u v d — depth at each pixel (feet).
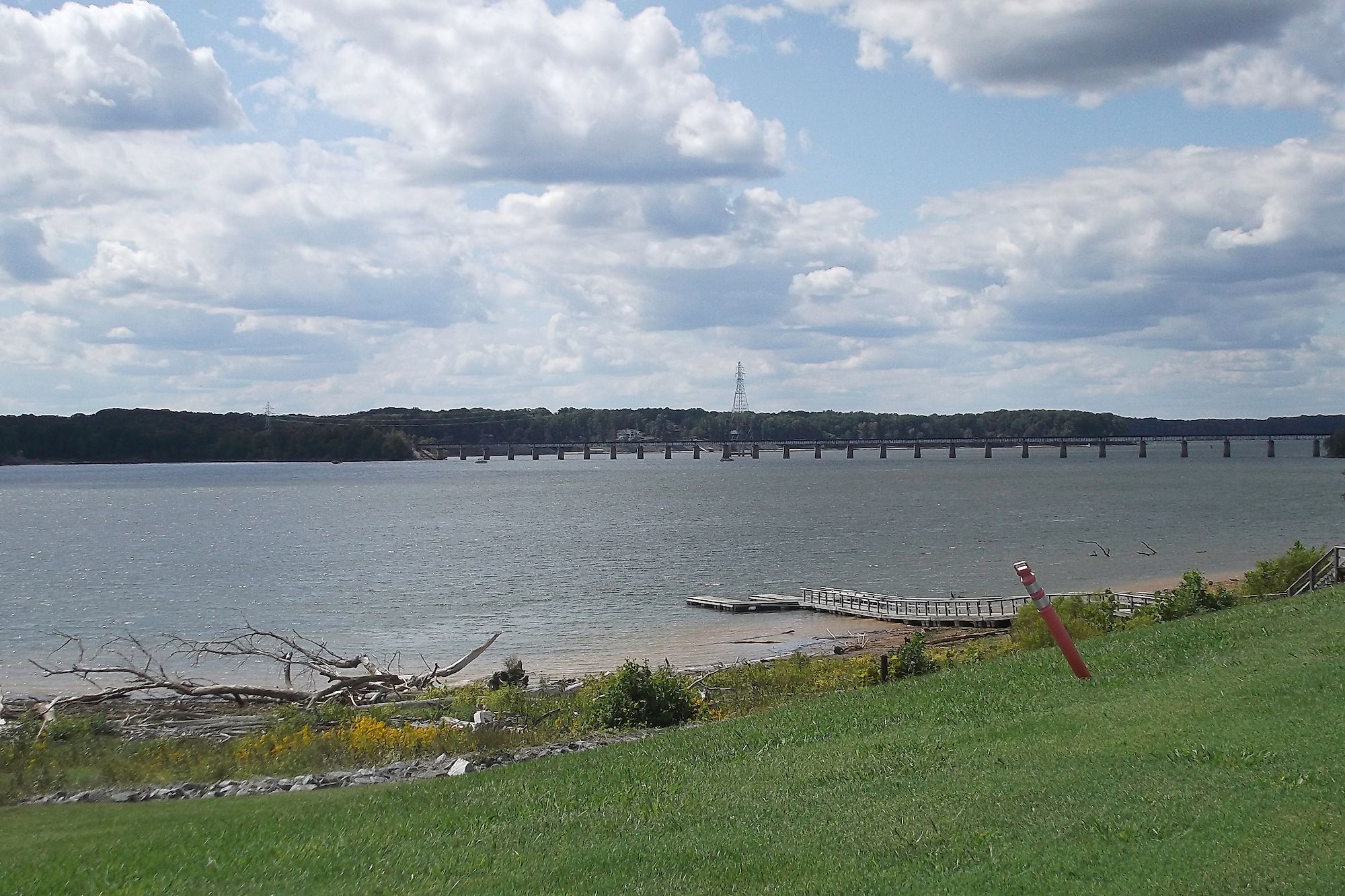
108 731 75.51
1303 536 304.09
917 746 39.11
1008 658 62.03
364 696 98.99
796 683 95.96
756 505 478.18
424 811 38.73
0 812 43.04
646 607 196.44
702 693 87.76
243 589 220.64
